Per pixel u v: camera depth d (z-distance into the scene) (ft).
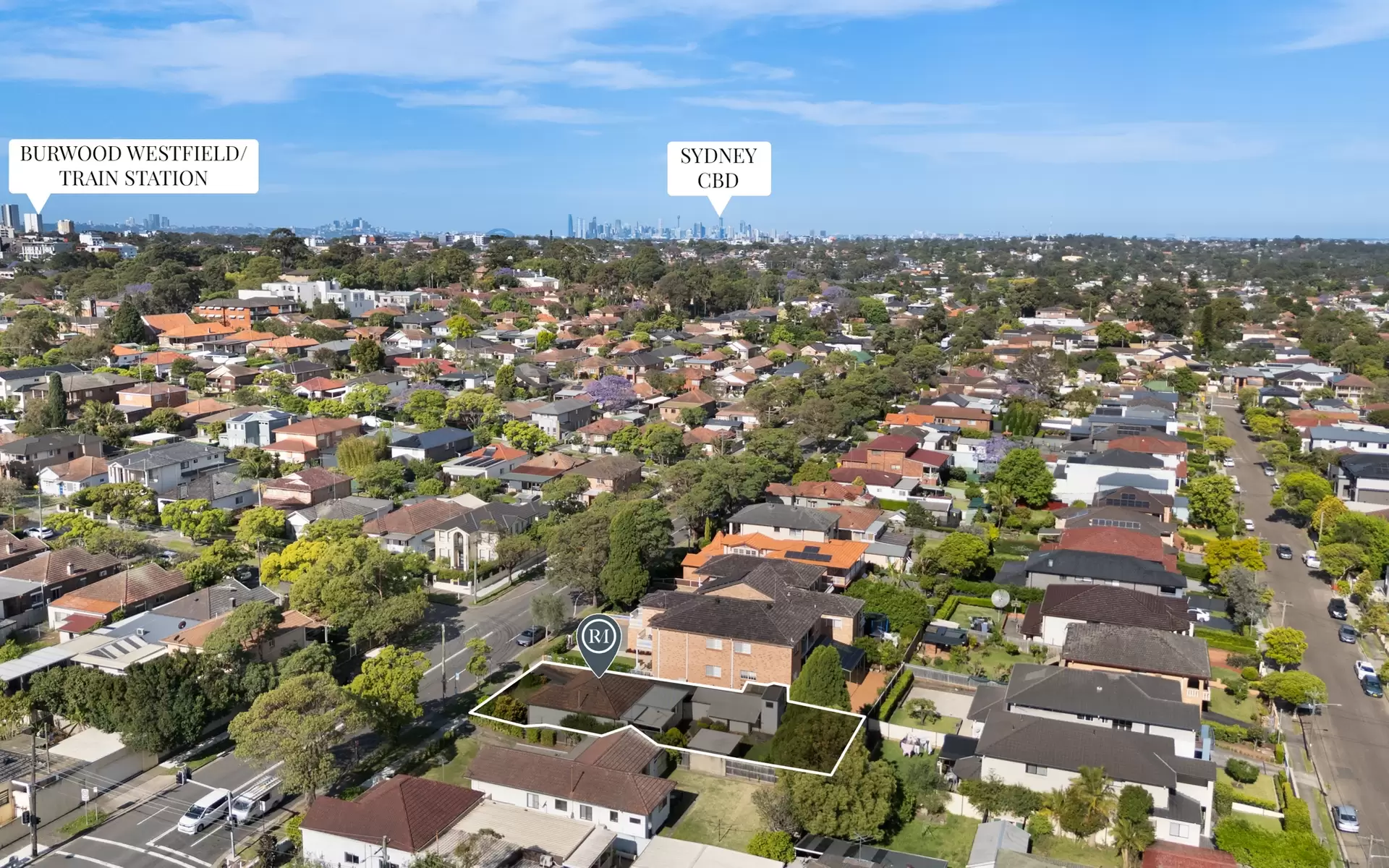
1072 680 167.73
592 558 224.12
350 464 329.72
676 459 355.97
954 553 243.60
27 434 353.72
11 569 222.69
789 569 216.54
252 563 253.24
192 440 373.61
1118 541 252.62
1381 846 148.66
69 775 151.94
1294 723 185.98
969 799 149.38
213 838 143.84
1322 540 276.41
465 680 193.77
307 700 153.28
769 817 140.97
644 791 141.79
